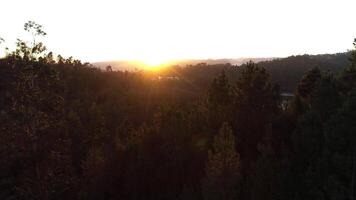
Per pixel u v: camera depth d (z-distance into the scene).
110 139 61.84
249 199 28.64
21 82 24.50
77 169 49.91
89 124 68.75
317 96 28.50
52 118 25.78
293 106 36.09
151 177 37.72
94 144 54.56
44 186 24.78
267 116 36.78
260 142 32.75
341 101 27.81
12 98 24.41
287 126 33.81
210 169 28.53
